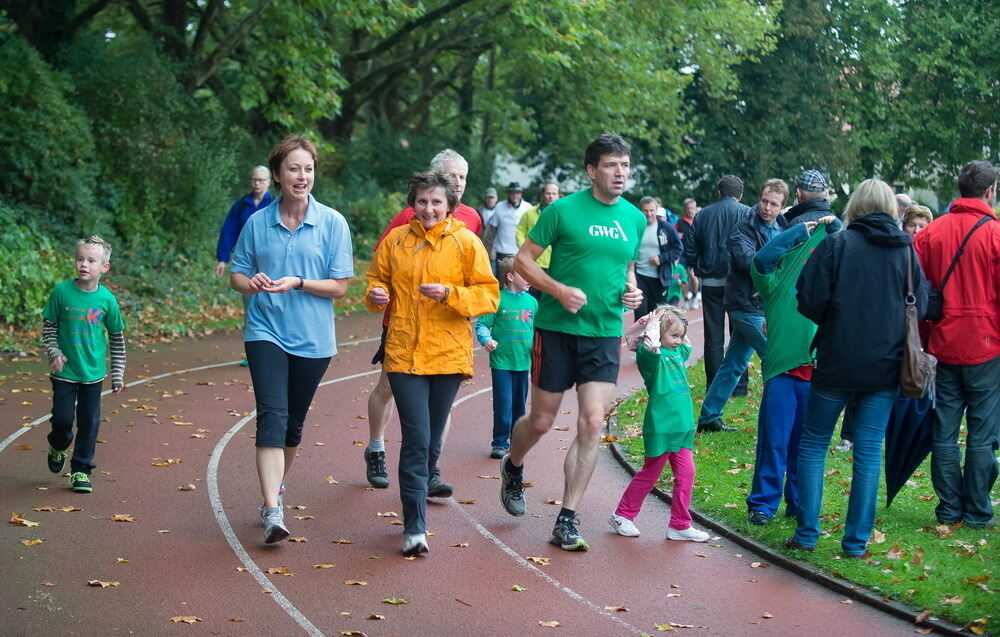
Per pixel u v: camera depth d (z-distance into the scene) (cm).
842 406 626
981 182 682
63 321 722
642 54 2788
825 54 3894
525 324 880
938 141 4181
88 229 1925
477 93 3059
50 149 1895
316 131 2830
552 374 652
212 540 643
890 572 591
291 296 638
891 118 4159
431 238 635
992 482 686
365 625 517
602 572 611
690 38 3088
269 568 594
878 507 732
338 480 803
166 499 730
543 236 641
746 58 3816
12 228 1631
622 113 2950
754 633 520
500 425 885
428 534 671
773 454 693
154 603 535
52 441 734
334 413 1070
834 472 824
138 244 2038
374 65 3109
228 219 1309
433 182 634
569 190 3931
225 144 2398
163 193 2123
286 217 646
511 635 512
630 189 4009
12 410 1007
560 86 2872
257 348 629
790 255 698
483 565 616
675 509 678
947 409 684
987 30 4003
